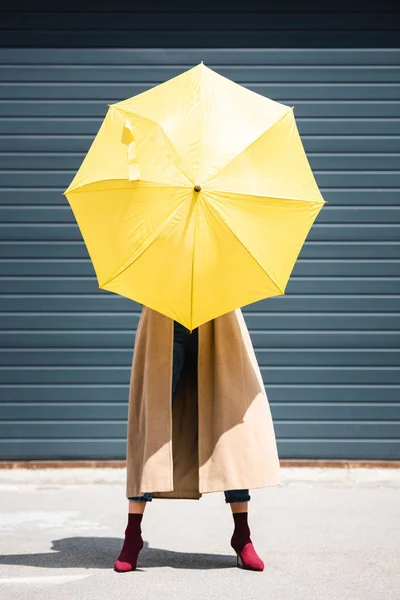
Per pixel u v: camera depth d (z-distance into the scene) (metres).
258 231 4.94
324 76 9.03
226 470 5.48
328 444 8.92
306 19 9.02
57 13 8.98
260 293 4.94
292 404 8.93
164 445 5.45
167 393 5.51
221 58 9.01
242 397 5.58
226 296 4.91
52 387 8.91
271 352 8.95
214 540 6.44
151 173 4.91
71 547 6.21
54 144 9.00
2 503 7.83
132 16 9.00
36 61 9.00
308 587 5.23
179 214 4.84
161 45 9.02
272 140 5.08
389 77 9.05
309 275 8.98
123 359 8.93
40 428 8.90
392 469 8.89
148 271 4.86
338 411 8.94
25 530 6.78
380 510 7.59
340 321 8.96
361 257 9.00
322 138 9.02
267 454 5.57
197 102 5.07
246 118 5.11
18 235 8.95
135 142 5.01
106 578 5.37
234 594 5.05
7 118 9.00
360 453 8.93
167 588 5.15
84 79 9.00
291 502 7.91
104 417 8.91
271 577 5.45
